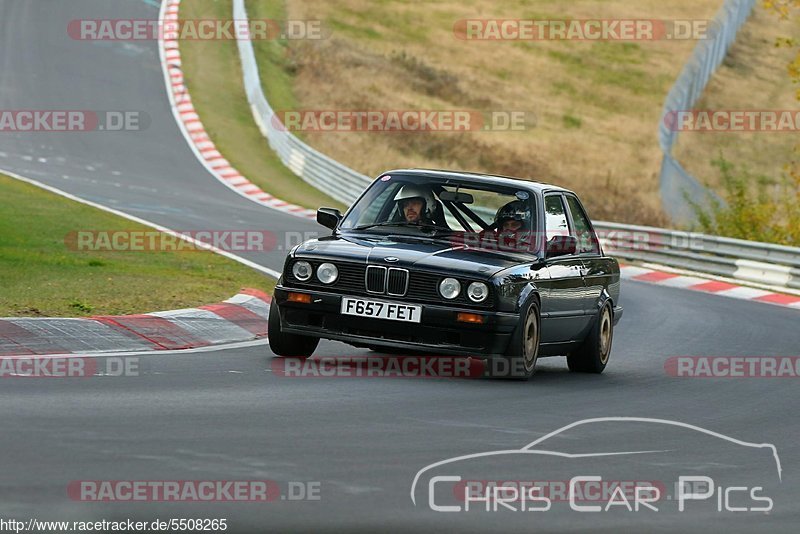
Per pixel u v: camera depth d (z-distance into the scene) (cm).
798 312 6838
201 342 4019
